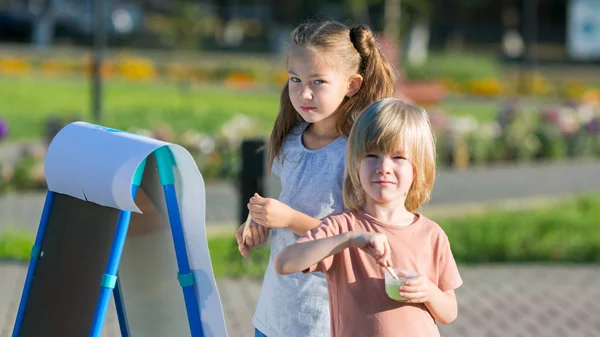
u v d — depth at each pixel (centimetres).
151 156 579
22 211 1783
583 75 5700
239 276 1305
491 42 7562
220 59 5509
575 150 2827
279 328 591
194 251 563
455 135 2602
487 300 1216
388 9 4103
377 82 592
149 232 591
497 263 1457
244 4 7569
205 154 2244
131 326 608
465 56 5459
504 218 1686
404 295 502
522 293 1259
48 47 5644
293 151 609
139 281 599
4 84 3919
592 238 1565
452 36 7469
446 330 1072
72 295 564
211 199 1944
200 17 5666
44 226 607
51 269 588
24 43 5722
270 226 559
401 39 4603
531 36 4819
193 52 5547
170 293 588
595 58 6328
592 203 1886
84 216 577
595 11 3728
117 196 545
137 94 3809
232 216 1756
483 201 1975
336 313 532
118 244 546
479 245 1502
